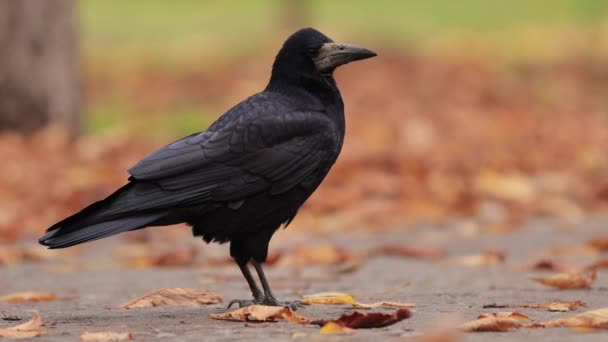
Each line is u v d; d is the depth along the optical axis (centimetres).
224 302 829
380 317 645
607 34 4378
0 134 2027
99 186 1634
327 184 1666
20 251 1193
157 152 737
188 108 2980
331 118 790
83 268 1119
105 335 639
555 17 5175
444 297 834
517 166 1838
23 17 2042
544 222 1443
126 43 4894
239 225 758
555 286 882
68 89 2111
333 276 1004
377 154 1880
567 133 2317
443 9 5609
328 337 616
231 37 4850
